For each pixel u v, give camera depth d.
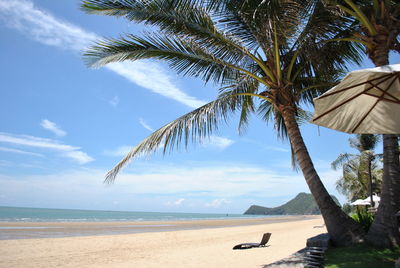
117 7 7.20
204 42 7.78
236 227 33.69
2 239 15.59
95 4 7.15
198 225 38.84
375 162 22.94
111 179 8.02
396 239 5.98
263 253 10.34
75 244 13.99
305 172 7.41
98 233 21.75
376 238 6.22
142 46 7.87
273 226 34.78
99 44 7.53
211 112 8.05
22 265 8.99
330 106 3.58
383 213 6.29
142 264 9.08
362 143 20.50
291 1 6.19
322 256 5.92
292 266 5.60
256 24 6.57
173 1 6.17
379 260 5.25
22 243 13.83
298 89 8.70
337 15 6.80
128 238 17.42
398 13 6.60
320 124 3.86
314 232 20.30
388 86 3.46
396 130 3.96
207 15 7.33
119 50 7.81
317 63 7.47
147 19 7.47
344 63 8.02
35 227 25.84
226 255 10.31
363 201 20.77
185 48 7.99
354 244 6.54
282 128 10.20
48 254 11.01
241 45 7.70
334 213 7.03
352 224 6.91
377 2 6.20
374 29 6.21
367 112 3.81
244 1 6.00
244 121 10.77
